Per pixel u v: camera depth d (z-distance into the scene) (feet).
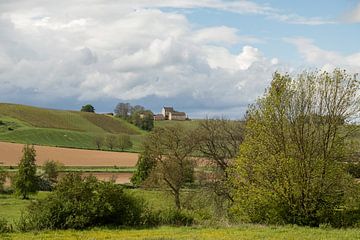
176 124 236.02
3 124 611.06
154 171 225.76
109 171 391.45
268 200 121.19
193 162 215.92
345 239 88.79
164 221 116.16
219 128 192.44
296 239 88.69
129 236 94.84
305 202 118.83
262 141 124.67
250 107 128.57
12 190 319.27
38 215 107.04
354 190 118.11
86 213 108.06
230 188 163.73
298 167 118.93
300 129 122.01
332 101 121.49
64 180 112.57
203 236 93.35
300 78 124.47
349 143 121.19
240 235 95.14
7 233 101.35
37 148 492.95
